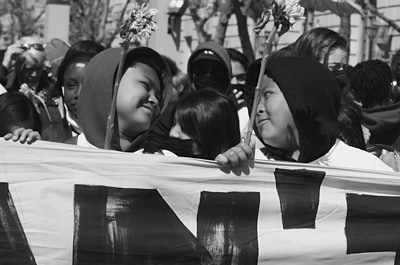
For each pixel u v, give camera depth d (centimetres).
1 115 483
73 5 2767
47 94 712
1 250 384
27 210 385
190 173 392
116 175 389
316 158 423
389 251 409
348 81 654
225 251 392
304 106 407
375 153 545
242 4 1625
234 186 395
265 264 395
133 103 412
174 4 1884
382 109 634
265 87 416
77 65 543
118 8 2662
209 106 416
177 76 880
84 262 386
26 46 794
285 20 377
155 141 530
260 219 397
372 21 1772
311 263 398
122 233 386
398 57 694
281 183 399
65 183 386
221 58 664
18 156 388
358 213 405
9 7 3481
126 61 418
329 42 592
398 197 410
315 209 401
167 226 389
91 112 425
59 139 543
